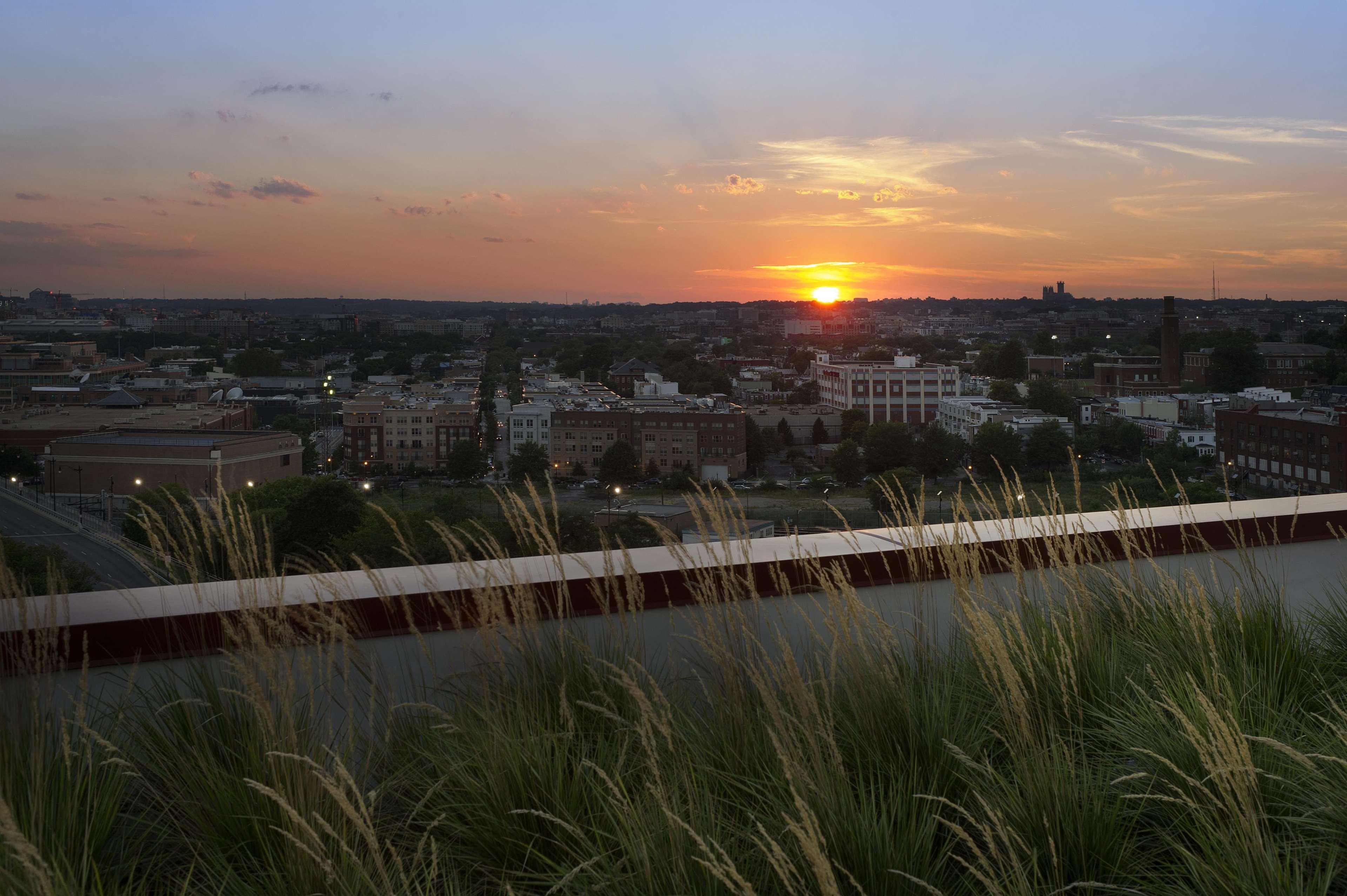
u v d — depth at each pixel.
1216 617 3.37
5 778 2.03
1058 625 3.29
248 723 2.46
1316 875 2.06
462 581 2.84
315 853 1.92
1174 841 2.34
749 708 2.76
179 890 2.07
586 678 2.81
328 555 3.77
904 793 2.38
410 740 2.63
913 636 3.30
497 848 2.24
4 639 2.37
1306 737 2.71
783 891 2.09
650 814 2.14
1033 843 2.25
